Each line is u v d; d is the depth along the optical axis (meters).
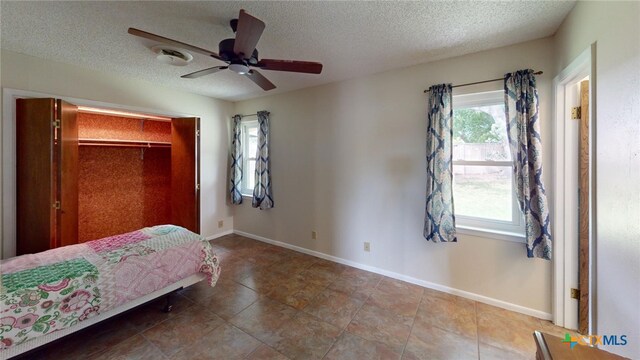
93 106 2.73
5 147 2.23
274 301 2.33
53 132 2.24
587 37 1.40
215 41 2.06
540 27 1.84
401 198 2.70
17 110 2.26
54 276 1.60
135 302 1.91
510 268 2.17
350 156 3.04
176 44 1.60
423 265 2.59
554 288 1.97
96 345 1.76
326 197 3.28
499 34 1.94
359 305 2.26
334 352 1.72
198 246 2.34
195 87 3.38
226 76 2.93
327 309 2.21
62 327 1.55
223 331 1.92
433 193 2.35
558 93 1.88
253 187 4.33
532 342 1.80
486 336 1.86
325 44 2.11
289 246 3.68
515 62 2.09
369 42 2.07
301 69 1.93
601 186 1.24
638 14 0.96
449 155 2.31
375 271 2.91
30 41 2.06
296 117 3.52
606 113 1.20
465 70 2.30
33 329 1.44
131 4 1.57
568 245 1.90
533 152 1.93
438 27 1.84
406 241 2.69
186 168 3.49
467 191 2.41
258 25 1.37
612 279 1.14
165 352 1.71
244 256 3.40
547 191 2.00
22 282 1.51
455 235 2.34
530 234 1.95
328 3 1.56
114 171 3.88
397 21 1.76
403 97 2.64
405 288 2.55
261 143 3.76
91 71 2.70
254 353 1.71
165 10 1.64
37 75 2.37
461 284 2.39
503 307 2.20
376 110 2.82
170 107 3.44
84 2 1.55
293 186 3.60
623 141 1.06
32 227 2.27
